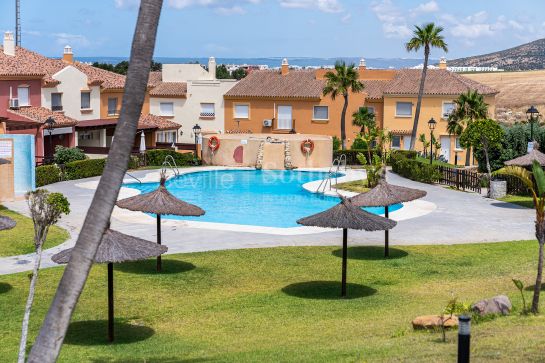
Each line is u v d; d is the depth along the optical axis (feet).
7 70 175.32
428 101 239.09
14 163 130.00
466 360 36.83
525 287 68.33
